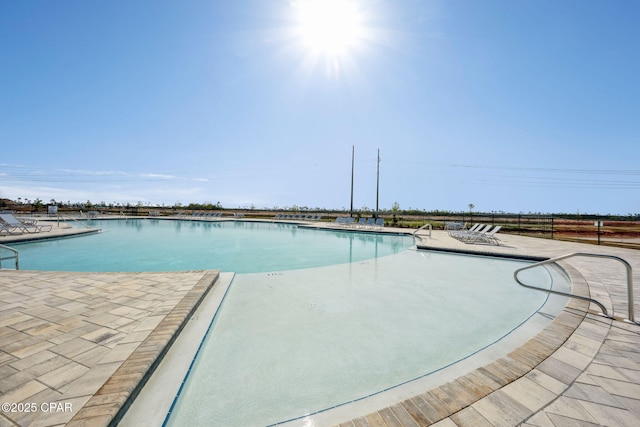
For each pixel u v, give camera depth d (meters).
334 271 6.03
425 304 3.98
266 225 20.55
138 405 1.73
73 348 2.21
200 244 11.16
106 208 34.84
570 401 1.68
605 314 3.07
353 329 3.16
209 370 2.33
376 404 1.85
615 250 8.07
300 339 2.90
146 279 4.41
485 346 2.73
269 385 2.15
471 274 5.81
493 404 1.65
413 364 2.47
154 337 2.41
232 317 3.44
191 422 1.76
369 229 15.19
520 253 7.36
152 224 20.70
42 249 9.38
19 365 1.96
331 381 2.22
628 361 2.15
